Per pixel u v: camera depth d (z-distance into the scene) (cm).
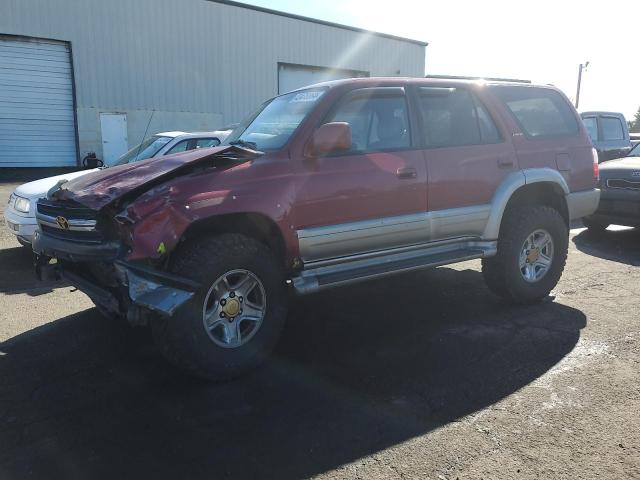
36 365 410
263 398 356
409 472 275
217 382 380
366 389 366
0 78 2039
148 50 2298
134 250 341
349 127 398
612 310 518
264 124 468
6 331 481
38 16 2052
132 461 287
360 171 426
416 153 460
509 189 502
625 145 1395
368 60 2944
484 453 290
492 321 492
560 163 546
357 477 272
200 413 337
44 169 2172
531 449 293
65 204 396
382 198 437
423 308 532
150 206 345
